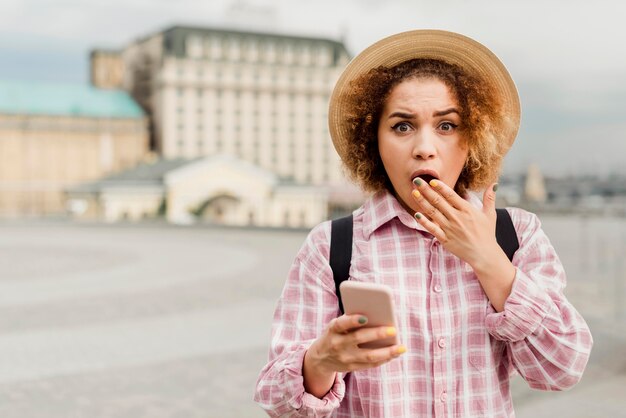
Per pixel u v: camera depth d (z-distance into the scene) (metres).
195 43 102.25
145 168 80.75
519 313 1.55
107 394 6.52
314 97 108.19
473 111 1.65
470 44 1.72
